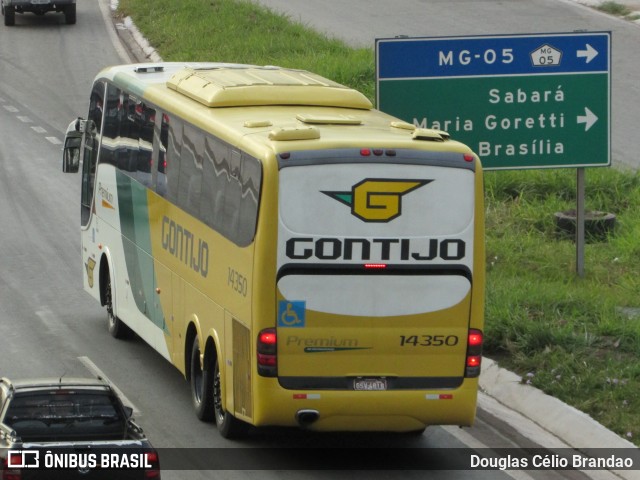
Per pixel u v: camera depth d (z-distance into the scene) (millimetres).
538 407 32719
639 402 31812
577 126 43781
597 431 30547
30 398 25781
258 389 28156
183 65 41625
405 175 28078
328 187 27859
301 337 28094
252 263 28188
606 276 43844
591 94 43719
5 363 37188
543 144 43719
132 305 38719
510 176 54688
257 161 28094
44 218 55750
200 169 32281
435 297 28438
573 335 35812
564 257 45938
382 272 28156
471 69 43125
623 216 51406
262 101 33281
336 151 27891
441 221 28312
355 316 28172
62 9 95438
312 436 31875
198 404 32812
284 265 27859
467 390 28781
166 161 35219
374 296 28188
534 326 36094
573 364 34281
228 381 30188
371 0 101125
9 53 87500
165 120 35406
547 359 34688
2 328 41031
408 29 87562
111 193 40906
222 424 31406
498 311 37656
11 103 75875
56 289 46031
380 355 28422
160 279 35812
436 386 28734
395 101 42844
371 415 28547
